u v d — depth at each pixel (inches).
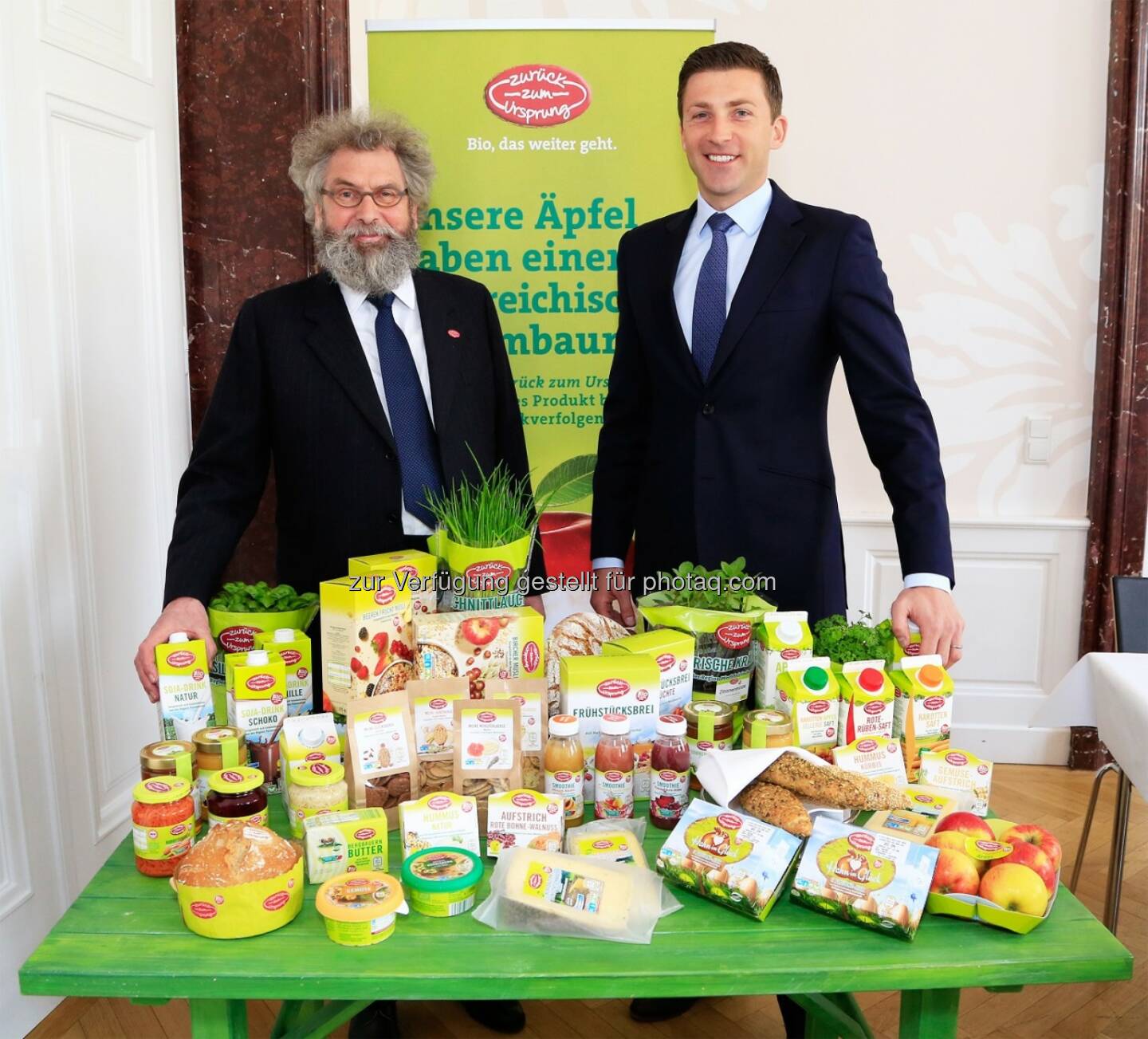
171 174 108.5
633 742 57.2
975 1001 89.3
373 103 110.0
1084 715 89.3
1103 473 134.9
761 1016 86.5
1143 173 127.8
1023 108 131.0
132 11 100.6
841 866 47.6
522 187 111.3
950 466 139.1
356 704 53.5
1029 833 50.3
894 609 65.6
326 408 83.3
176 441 110.8
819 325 81.0
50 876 89.7
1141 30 125.3
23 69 84.8
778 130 84.5
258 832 47.4
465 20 108.6
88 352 95.3
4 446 83.4
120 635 101.8
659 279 86.3
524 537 63.7
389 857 52.1
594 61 109.1
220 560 79.3
